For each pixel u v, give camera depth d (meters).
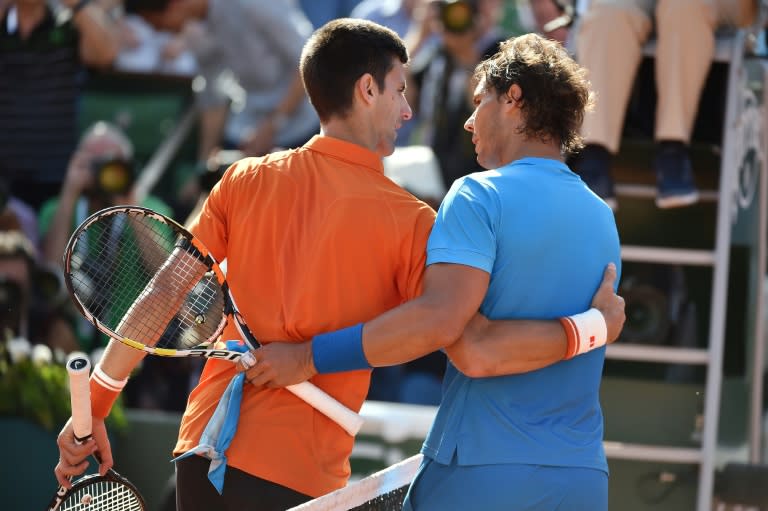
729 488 15.83
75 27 25.11
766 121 16.58
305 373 9.44
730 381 16.31
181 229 10.12
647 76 16.59
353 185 9.79
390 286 9.77
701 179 16.31
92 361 20.00
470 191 9.00
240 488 9.57
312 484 9.62
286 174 10.00
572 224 9.01
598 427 9.08
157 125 26.64
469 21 22.61
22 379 18.06
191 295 10.53
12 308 19.38
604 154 15.51
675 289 16.25
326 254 9.62
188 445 9.94
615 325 9.05
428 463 9.15
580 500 8.72
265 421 9.66
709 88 16.45
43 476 18.03
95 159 22.78
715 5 15.62
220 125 26.78
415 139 23.92
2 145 24.97
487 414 8.84
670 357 15.73
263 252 9.88
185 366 20.84
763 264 16.36
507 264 8.86
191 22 27.12
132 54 27.05
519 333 8.75
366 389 10.02
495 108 9.47
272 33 26.69
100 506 10.65
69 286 10.02
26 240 20.78
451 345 8.91
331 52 10.00
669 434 15.89
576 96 9.37
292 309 9.66
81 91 26.11
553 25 16.81
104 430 10.46
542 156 9.34
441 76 22.92
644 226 16.31
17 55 24.86
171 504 17.56
